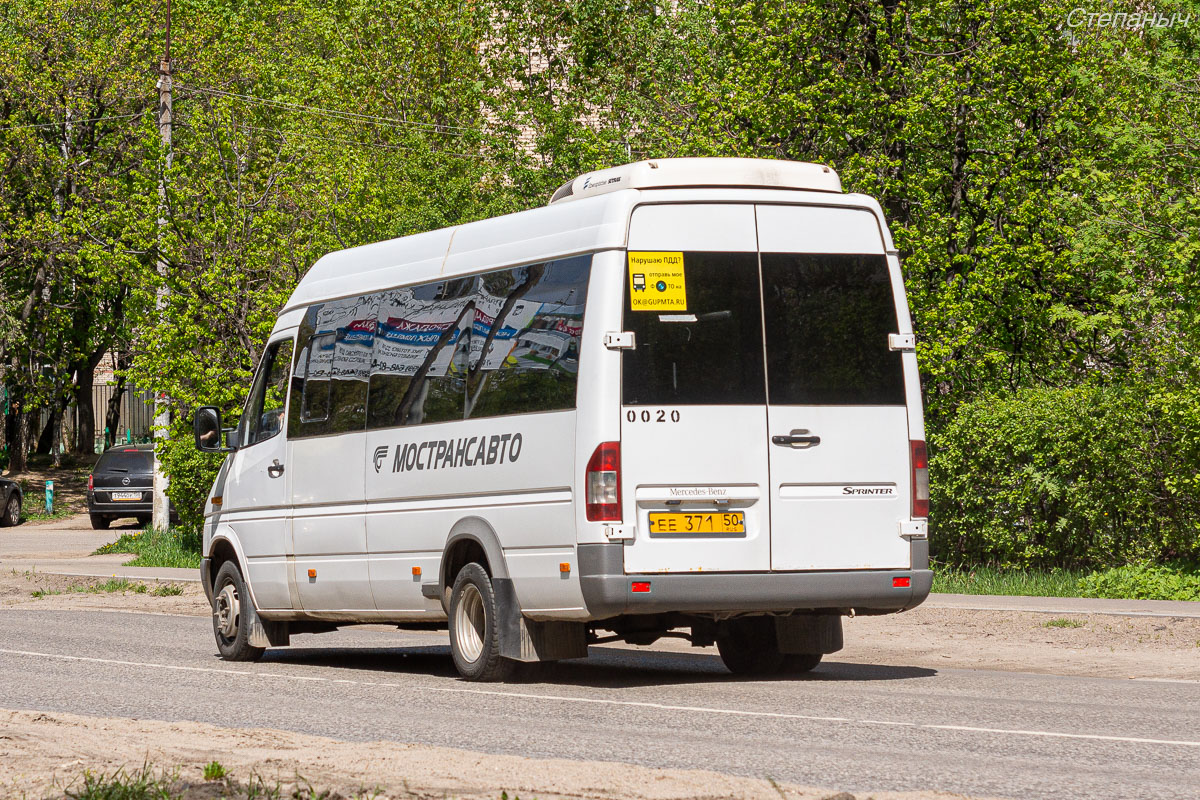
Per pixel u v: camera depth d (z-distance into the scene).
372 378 15.35
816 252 13.16
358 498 15.30
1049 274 27.53
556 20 53.19
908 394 13.27
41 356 60.94
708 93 29.73
